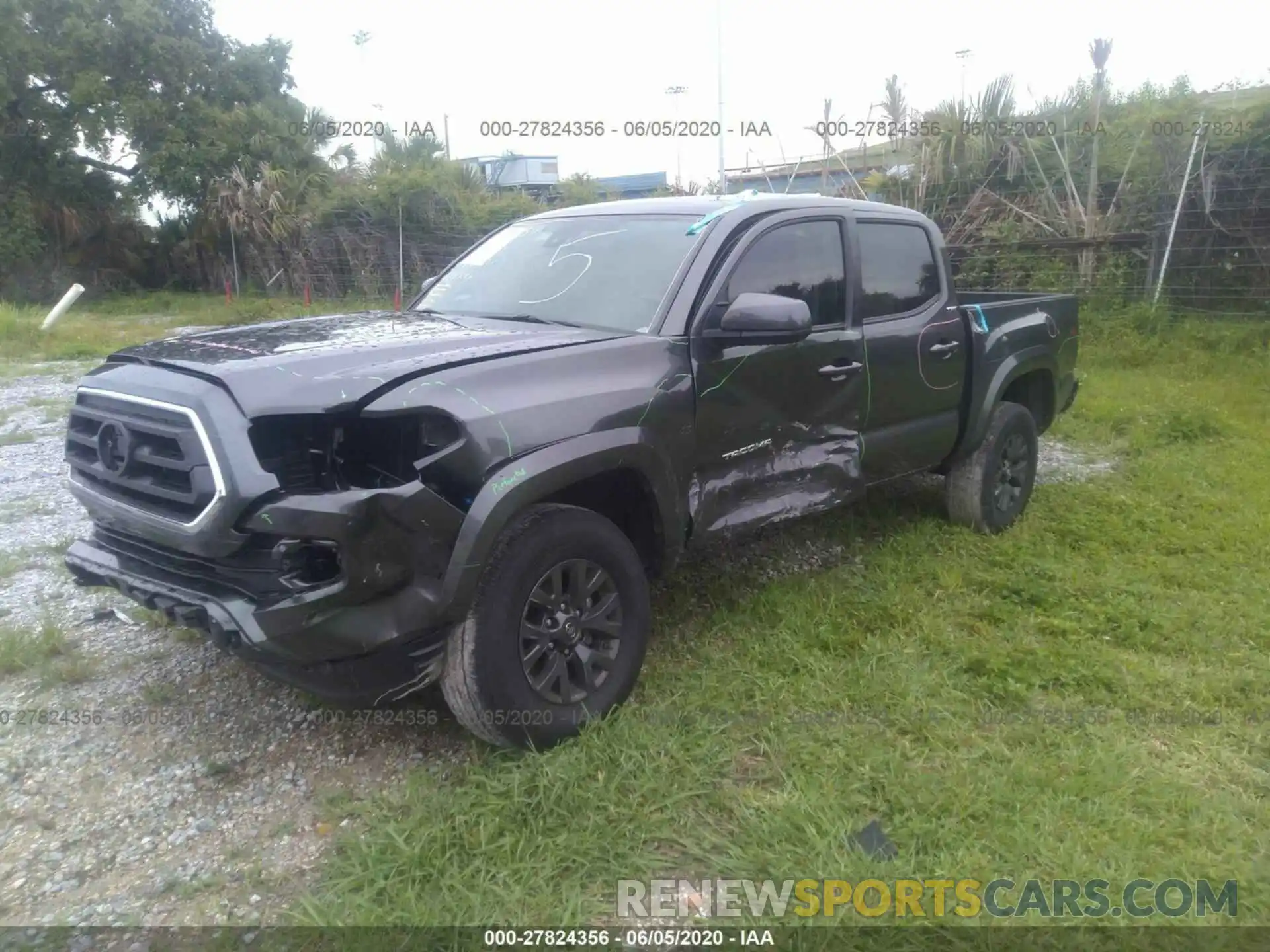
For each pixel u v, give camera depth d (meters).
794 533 5.67
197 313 23.97
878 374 4.70
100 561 3.40
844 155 18.89
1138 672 3.97
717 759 3.29
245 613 2.89
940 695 3.75
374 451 3.06
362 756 3.40
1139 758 3.36
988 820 2.99
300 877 2.81
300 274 27.42
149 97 30.19
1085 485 6.81
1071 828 2.96
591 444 3.29
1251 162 12.21
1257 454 7.57
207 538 2.87
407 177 25.22
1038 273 13.41
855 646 4.17
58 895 2.74
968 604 4.66
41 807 3.13
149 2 30.39
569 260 4.32
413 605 2.96
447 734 3.53
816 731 3.48
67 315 23.56
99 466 3.26
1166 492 6.57
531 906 2.65
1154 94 14.63
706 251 4.02
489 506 3.01
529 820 2.96
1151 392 9.73
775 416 4.14
